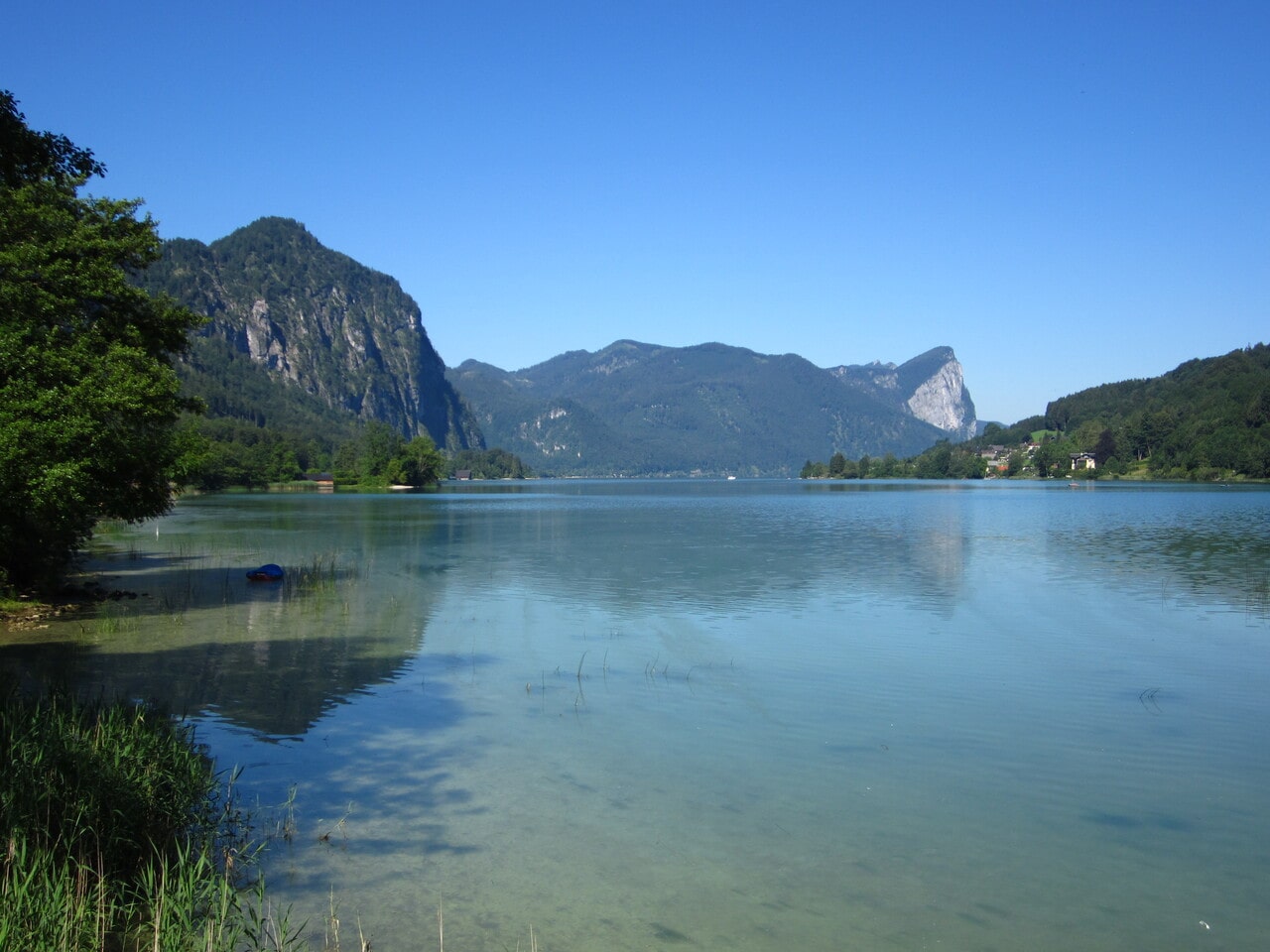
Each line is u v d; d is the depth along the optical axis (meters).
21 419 23.11
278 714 17.36
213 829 11.89
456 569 40.84
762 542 54.50
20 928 8.62
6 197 25.44
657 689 19.39
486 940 9.51
